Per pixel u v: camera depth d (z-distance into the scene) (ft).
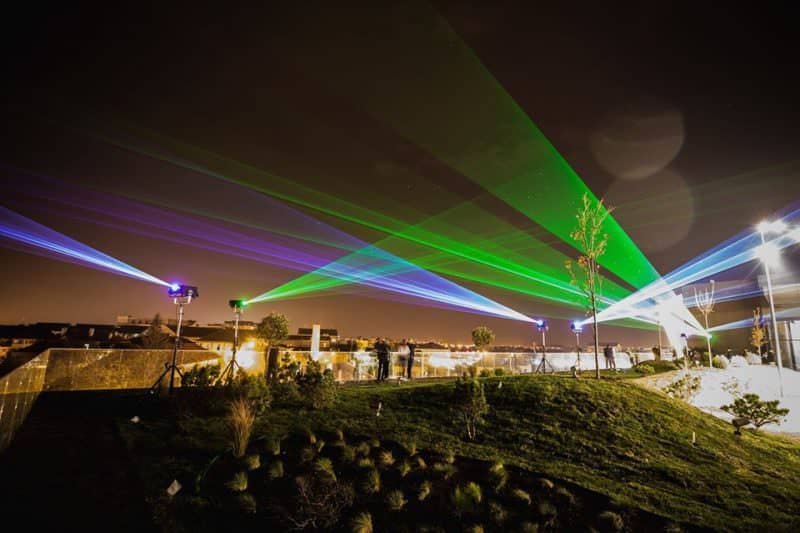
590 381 46.39
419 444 33.24
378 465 30.09
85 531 21.47
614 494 26.25
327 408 41.57
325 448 32.76
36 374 44.24
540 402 40.34
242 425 32.30
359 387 54.44
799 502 26.43
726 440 36.35
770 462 33.47
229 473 28.71
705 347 137.08
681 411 40.55
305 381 43.34
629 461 30.86
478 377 50.90
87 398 46.11
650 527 23.67
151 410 41.34
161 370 57.41
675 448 33.12
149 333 115.55
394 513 25.72
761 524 23.81
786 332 107.34
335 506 25.94
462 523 24.79
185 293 47.06
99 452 31.65
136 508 24.17
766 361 112.27
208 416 39.01
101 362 53.52
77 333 160.25
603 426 35.70
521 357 87.92
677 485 27.91
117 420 38.52
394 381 64.59
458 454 31.78
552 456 31.73
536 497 26.58
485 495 27.07
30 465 28.63
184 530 23.04
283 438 33.55
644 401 41.27
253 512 25.43
